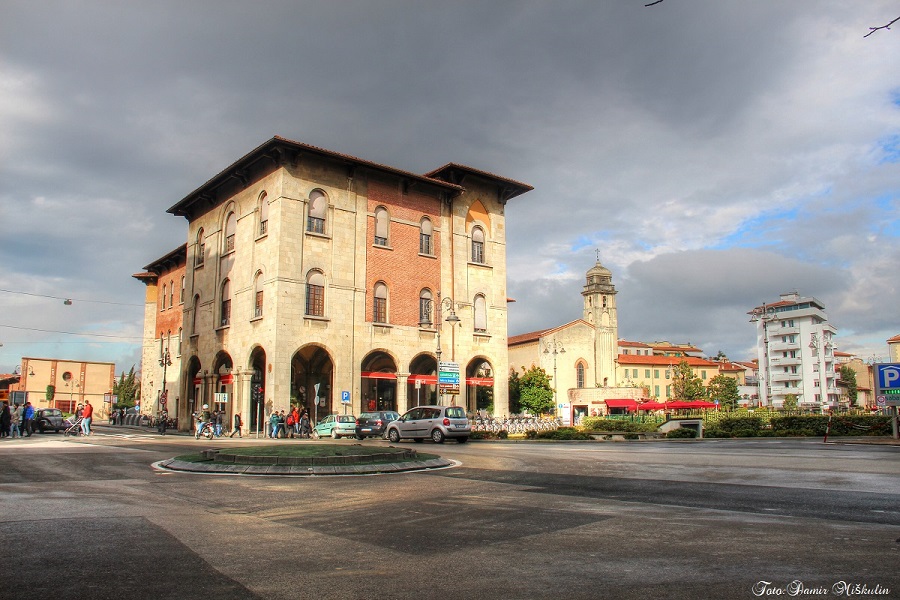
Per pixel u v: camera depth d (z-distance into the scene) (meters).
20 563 6.31
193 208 49.44
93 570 6.06
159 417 52.53
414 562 6.43
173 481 13.58
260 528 8.25
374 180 43.59
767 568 6.03
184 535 7.73
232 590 5.45
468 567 6.22
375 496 11.31
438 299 45.66
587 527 8.24
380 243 43.47
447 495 11.42
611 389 75.62
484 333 47.69
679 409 71.94
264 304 39.12
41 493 11.38
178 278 60.28
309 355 44.12
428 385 47.84
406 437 31.22
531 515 9.21
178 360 58.44
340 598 5.24
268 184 40.53
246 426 38.78
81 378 86.31
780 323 104.31
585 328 80.94
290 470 15.05
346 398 39.62
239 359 40.78
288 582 5.70
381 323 42.25
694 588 5.42
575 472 15.41
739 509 9.61
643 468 16.27
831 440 30.53
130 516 9.02
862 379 124.81
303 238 39.59
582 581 5.68
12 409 37.03
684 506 9.97
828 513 9.16
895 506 9.75
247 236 41.91
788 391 101.88
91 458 19.30
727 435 36.19
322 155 40.31
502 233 50.31
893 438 31.84
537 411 60.81
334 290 40.44
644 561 6.38
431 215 46.41
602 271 100.31
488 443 30.42
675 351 129.88
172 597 5.25
